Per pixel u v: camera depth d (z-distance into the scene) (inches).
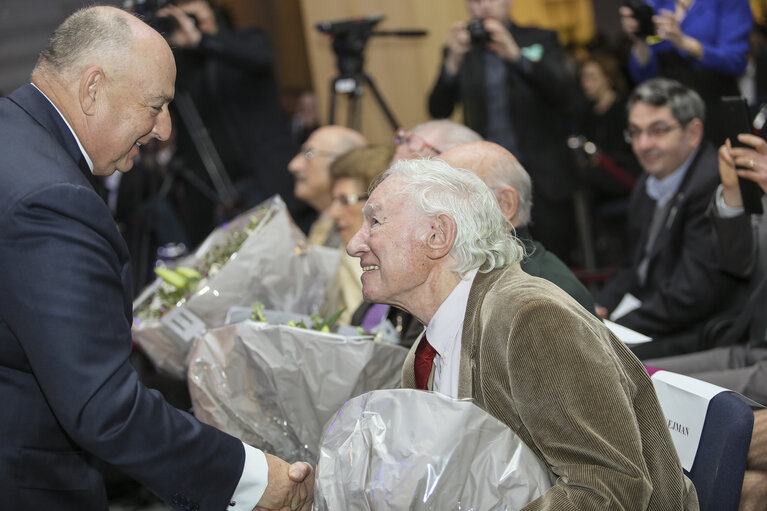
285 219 100.5
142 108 64.8
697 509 61.4
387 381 75.7
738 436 62.3
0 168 60.3
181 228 182.1
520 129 169.6
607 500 52.6
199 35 173.8
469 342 60.6
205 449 65.0
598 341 56.9
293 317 86.5
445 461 54.1
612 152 210.2
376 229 63.8
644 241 133.6
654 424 60.1
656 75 160.2
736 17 153.7
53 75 63.9
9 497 61.9
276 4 316.8
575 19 319.9
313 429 75.8
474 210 63.7
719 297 118.0
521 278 61.7
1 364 62.1
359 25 176.2
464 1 221.8
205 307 93.5
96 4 68.4
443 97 175.3
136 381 62.3
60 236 59.0
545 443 55.7
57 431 64.2
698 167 123.7
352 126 179.9
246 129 183.6
